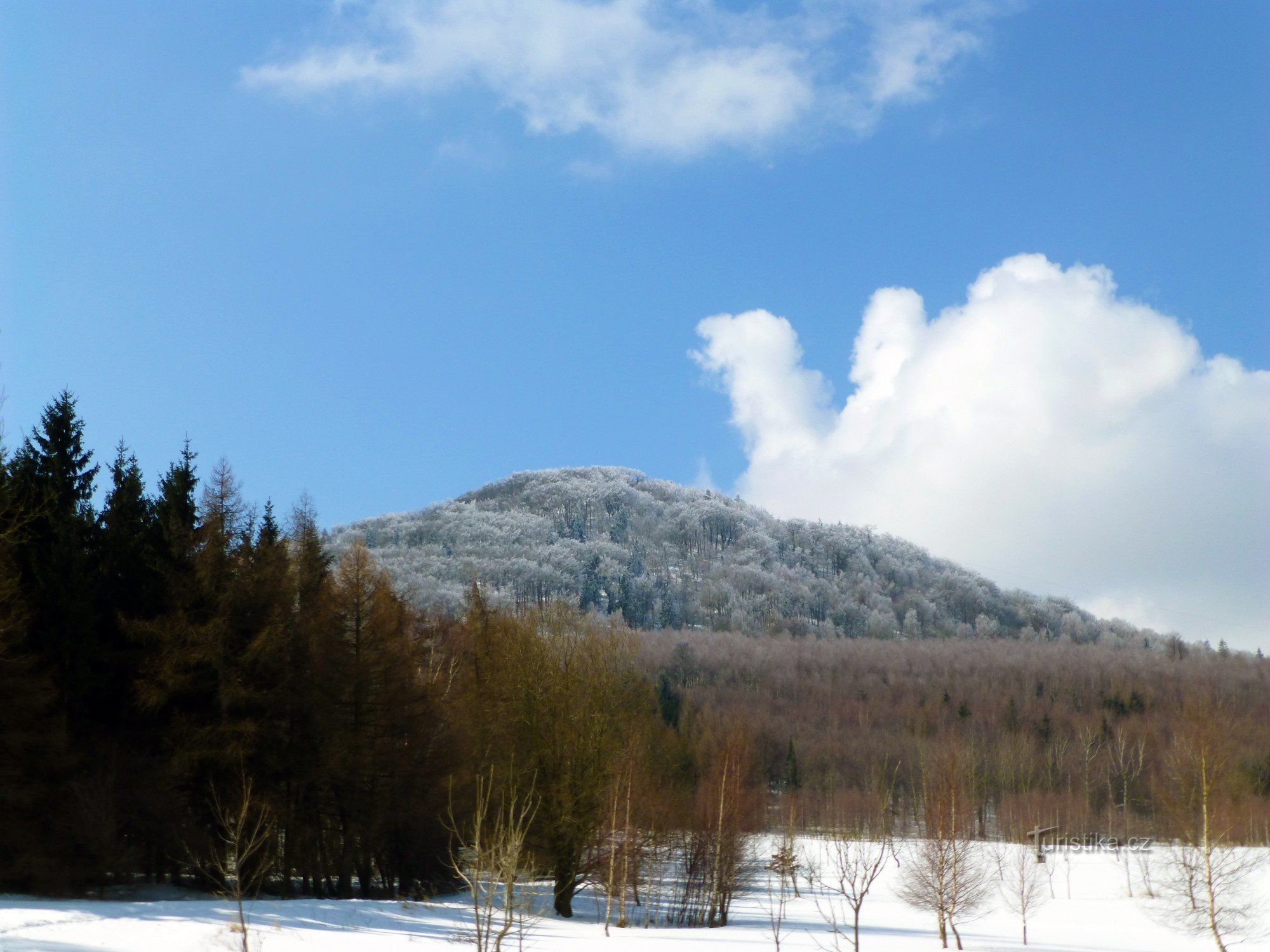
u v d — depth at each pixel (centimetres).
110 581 4225
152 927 2672
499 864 2442
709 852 5416
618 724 5000
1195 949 4847
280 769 4081
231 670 4025
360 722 4556
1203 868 5028
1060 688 18025
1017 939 5034
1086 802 11038
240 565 4350
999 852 9594
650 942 3750
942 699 16825
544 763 4691
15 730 3491
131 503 4481
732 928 4981
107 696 4044
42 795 3562
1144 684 17725
